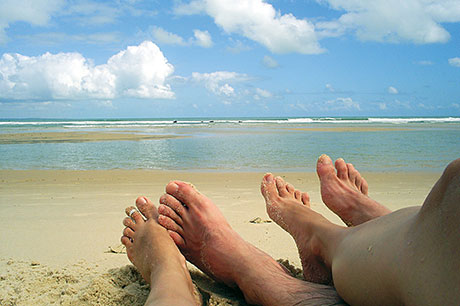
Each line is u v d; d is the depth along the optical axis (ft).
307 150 33.81
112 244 7.64
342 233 4.50
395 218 3.36
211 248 5.79
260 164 24.90
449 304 2.44
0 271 6.09
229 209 11.14
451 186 2.59
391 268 2.93
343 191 7.09
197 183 17.22
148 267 5.33
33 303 4.96
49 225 9.27
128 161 26.99
